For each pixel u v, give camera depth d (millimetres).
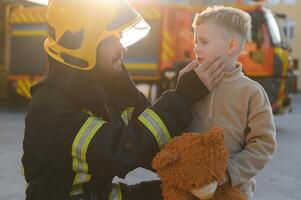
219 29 1624
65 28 1601
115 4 1631
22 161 1694
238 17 1646
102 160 1520
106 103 1657
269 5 27500
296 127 10797
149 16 11391
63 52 1605
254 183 1766
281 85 10281
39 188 1629
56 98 1596
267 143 1629
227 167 1567
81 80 1612
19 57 13305
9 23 13383
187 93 1605
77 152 1529
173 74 11180
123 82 1805
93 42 1599
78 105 1597
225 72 1640
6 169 5621
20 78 13312
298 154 7273
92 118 1570
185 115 1591
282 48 10359
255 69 10055
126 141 1534
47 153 1568
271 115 1649
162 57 11305
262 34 10055
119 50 1686
